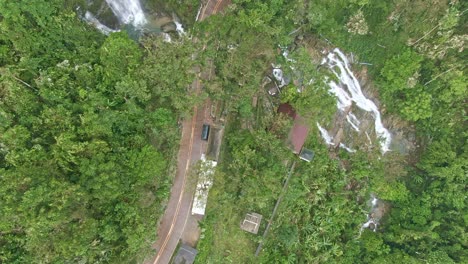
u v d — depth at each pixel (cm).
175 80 3462
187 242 3794
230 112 4066
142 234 3127
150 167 3234
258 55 3891
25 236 2986
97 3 3919
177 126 3806
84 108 3209
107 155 3148
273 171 3769
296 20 4256
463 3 4369
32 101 3194
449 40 4338
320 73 4338
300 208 4250
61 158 3044
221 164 3978
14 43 3164
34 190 2759
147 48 3475
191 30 4006
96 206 3056
